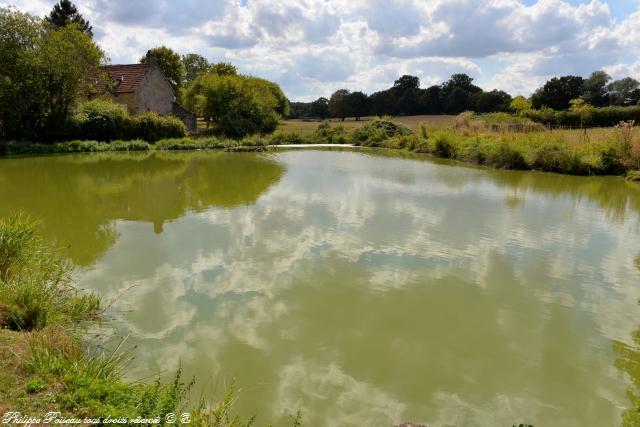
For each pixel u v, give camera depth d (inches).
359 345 209.9
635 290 278.1
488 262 320.2
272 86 2397.9
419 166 868.6
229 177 705.6
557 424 161.3
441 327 228.2
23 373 148.4
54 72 1009.5
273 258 321.4
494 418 163.8
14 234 251.1
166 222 418.9
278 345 207.5
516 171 800.3
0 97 949.8
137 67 1485.0
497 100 2955.2
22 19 969.5
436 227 410.0
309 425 156.0
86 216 438.9
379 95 3437.5
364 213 461.7
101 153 1037.2
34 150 989.2
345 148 1328.7
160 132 1238.9
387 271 299.9
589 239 379.9
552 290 275.7
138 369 184.7
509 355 205.0
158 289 265.6
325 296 260.2
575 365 198.4
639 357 205.2
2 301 200.4
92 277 281.9
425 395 175.6
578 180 702.5
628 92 2541.8
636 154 746.8
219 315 235.0
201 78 1612.9
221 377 182.1
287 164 890.7
